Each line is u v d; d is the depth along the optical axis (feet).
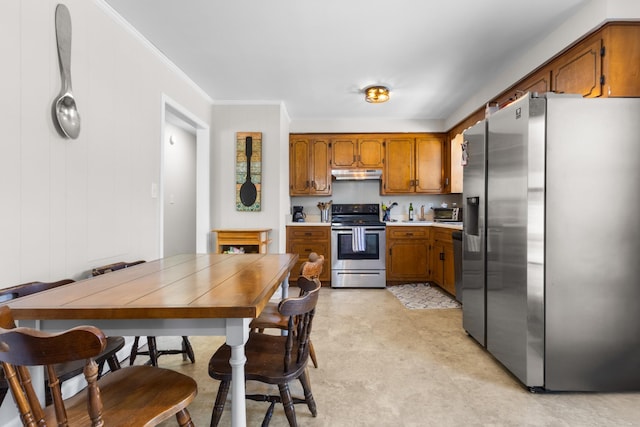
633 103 5.88
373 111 14.33
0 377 3.87
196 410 5.52
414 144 15.55
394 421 5.16
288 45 8.55
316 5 6.88
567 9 7.00
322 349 7.87
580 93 7.20
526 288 5.96
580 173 5.88
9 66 4.84
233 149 12.94
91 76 6.47
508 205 6.56
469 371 6.80
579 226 5.89
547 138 5.87
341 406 5.57
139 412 3.15
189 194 17.40
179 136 16.48
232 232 11.86
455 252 11.78
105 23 6.86
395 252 14.62
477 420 5.19
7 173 4.83
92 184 6.50
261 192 12.92
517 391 6.04
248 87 11.51
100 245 6.72
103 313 3.31
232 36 8.11
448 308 11.25
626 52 6.51
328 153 15.51
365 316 10.37
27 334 2.43
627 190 5.89
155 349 6.38
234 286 4.23
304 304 4.14
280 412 5.43
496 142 7.04
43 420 2.68
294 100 12.87
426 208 16.61
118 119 7.28
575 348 5.94
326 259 14.43
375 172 15.40
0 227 4.73
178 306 3.32
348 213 16.51
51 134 5.55
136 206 7.93
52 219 5.58
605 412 5.39
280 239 12.98
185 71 10.16
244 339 3.48
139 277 4.88
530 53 8.73
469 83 11.10
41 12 5.33
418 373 6.71
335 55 9.11
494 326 7.18
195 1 6.73
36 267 5.28
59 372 4.20
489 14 7.19
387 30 7.83
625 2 6.36
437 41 8.34
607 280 5.90
